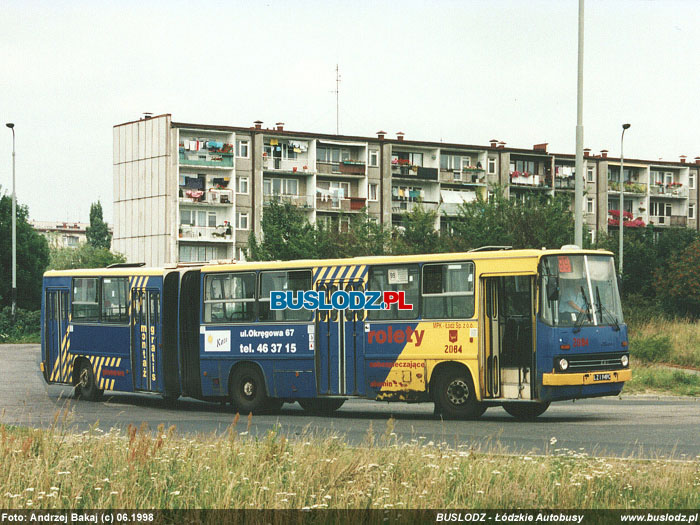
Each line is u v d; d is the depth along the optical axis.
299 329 35.19
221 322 37.19
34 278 125.88
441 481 15.71
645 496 15.51
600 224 168.38
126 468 16.98
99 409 38.03
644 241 123.94
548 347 30.45
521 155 159.50
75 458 17.88
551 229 64.69
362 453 18.16
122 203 147.00
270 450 18.53
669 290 83.94
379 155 150.38
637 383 44.72
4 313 103.56
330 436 21.09
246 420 33.31
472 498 15.00
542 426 29.84
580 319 31.09
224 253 142.50
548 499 15.06
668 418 32.59
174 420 33.38
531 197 68.69
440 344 32.19
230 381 36.88
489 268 31.61
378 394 33.44
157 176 141.25
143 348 39.66
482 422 31.12
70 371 42.72
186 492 15.49
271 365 35.81
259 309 36.25
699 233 123.12
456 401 31.98
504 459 18.47
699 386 43.84
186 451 18.94
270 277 36.12
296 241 104.69
